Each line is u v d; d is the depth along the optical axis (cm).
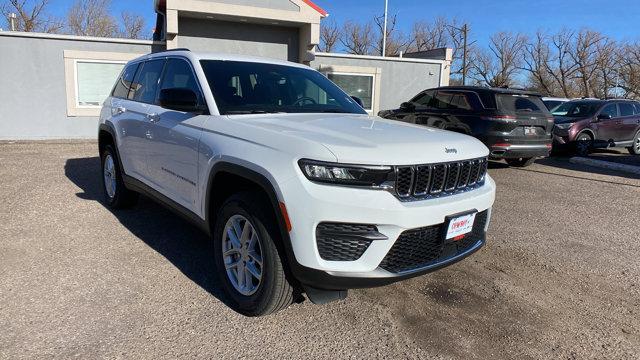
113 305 340
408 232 290
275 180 288
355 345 302
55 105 1323
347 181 276
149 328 312
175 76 443
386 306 354
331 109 433
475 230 351
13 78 1273
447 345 306
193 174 375
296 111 406
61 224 516
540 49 6019
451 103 1014
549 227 582
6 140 1275
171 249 450
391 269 294
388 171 282
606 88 5728
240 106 382
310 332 315
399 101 1709
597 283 414
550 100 1482
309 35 1503
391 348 300
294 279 307
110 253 436
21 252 432
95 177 777
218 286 377
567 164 1146
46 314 325
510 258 466
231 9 1380
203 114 379
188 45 1456
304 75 470
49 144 1210
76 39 1304
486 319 342
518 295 382
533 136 945
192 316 329
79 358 278
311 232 277
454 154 321
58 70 1309
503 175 952
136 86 527
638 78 5353
